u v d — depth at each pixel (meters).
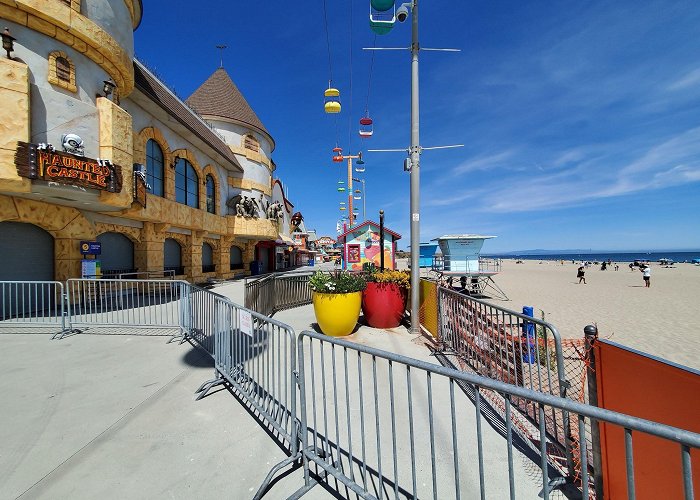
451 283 16.08
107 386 3.99
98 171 8.31
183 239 16.56
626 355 1.88
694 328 8.05
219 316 4.21
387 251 18.20
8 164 6.84
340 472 2.23
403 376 4.32
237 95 24.70
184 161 16.48
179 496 2.20
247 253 26.52
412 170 6.79
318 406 3.52
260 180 24.64
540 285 21.47
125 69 9.74
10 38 7.09
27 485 2.27
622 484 1.91
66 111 7.91
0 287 8.44
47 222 9.20
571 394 3.66
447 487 2.31
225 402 3.58
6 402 3.54
